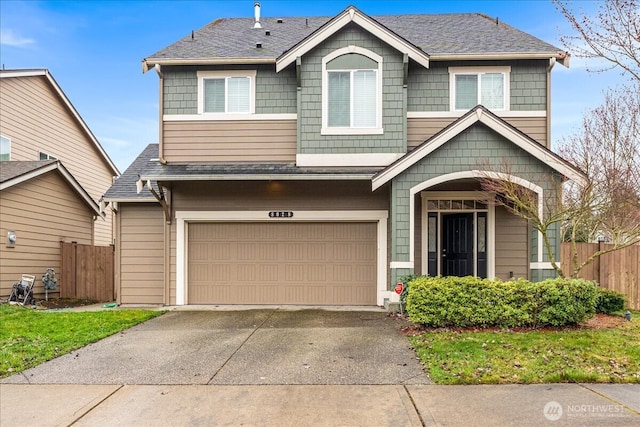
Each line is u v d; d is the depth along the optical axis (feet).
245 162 36.11
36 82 53.16
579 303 24.20
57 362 19.88
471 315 24.32
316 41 34.55
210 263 36.29
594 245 34.96
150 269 37.04
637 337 22.25
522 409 14.40
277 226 36.17
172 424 13.67
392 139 34.58
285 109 36.22
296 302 35.83
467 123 29.94
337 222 35.88
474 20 44.34
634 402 14.88
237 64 36.19
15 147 49.52
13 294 38.78
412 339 22.88
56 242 46.65
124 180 39.65
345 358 20.08
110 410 14.78
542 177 29.71
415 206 35.50
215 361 19.89
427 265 35.37
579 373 17.20
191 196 36.19
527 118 35.42
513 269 34.88
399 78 34.81
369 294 35.58
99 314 30.58
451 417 13.91
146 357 20.57
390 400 15.31
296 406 14.93
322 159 34.78
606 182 30.89
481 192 34.71
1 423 13.85
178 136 36.47
